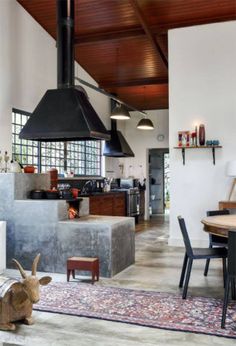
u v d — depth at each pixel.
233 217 4.38
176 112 6.87
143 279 4.68
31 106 7.05
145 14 6.73
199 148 6.70
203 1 6.31
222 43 6.61
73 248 4.95
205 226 4.11
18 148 6.82
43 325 3.24
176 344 2.86
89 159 9.72
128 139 12.04
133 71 9.29
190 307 3.65
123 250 5.16
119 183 11.10
